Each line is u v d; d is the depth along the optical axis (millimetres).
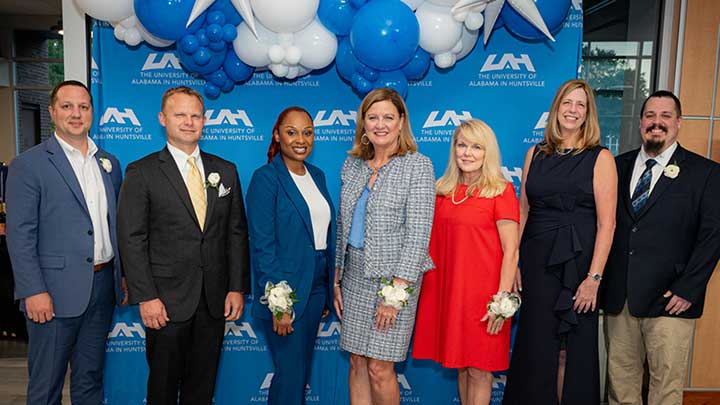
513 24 2449
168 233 2092
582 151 2232
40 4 7074
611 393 2516
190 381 2232
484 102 2742
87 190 2213
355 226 2150
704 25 3010
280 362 2238
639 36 3035
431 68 2721
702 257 2223
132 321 2748
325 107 2738
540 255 2256
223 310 2223
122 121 2654
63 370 2244
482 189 2188
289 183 2191
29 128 8422
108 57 2623
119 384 2766
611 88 3061
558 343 2262
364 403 2301
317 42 2330
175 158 2152
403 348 2131
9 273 4414
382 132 2047
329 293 2326
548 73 2729
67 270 2146
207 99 2695
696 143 3088
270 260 2143
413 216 2053
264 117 2725
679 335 2301
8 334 4430
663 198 2289
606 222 2172
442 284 2289
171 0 2139
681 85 3047
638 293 2311
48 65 8258
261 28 2305
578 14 2697
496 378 2871
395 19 2156
